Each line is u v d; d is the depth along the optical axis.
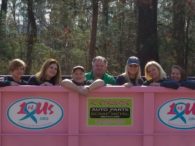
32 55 35.34
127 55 36.75
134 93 6.83
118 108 6.84
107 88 6.77
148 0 24.09
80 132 6.83
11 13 39.66
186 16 29.73
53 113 6.80
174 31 32.12
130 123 6.86
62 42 37.41
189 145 6.94
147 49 24.50
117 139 6.86
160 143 6.91
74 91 6.74
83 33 37.59
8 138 6.80
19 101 6.78
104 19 38.25
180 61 32.22
